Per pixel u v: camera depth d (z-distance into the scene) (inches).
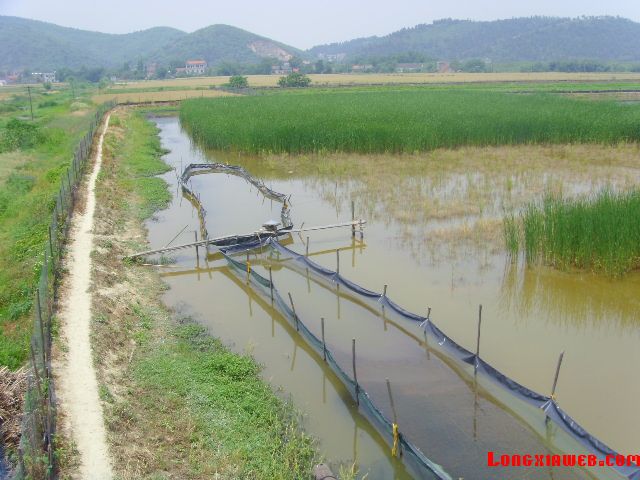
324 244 797.2
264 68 7185.0
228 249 768.9
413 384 465.7
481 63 6894.7
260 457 370.6
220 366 477.1
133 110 2561.5
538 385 459.2
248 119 1587.1
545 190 1003.9
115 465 337.7
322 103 2025.1
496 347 519.8
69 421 370.9
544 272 676.7
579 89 3021.7
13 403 414.9
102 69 7298.2
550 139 1425.9
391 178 1139.9
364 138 1373.0
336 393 459.5
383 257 741.9
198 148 1611.7
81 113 2278.5
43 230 726.5
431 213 896.3
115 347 486.3
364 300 620.1
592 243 661.3
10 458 374.6
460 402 442.0
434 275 681.0
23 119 2287.2
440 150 1386.6
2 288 598.2
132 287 644.7
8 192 991.6
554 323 568.1
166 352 503.2
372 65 7854.3
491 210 908.6
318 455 386.0
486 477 364.2
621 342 530.9
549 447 392.8
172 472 346.0
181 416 404.8
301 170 1258.0
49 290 536.1
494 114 1560.0
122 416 388.2
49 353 446.9
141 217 934.4
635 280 652.1
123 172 1227.9
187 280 697.0
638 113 1526.8
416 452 359.3
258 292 657.0
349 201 1000.2
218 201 1056.8
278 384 470.6
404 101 2070.6
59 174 1043.9
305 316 593.9
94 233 751.7
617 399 439.5
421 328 542.6
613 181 1064.8
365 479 366.6
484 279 665.6
